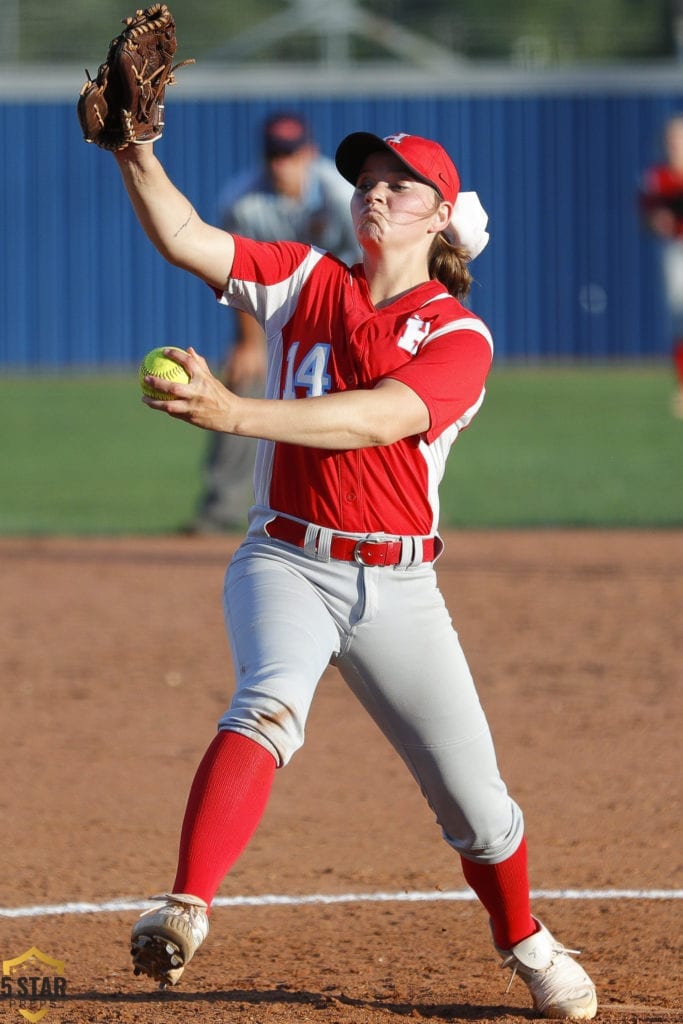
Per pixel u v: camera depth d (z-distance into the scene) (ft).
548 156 344.08
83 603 128.98
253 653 43.55
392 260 46.85
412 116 344.69
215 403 39.45
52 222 347.77
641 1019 48.44
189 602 129.70
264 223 138.72
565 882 64.49
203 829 41.47
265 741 42.11
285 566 45.32
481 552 152.66
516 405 279.28
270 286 46.78
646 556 150.61
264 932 58.65
